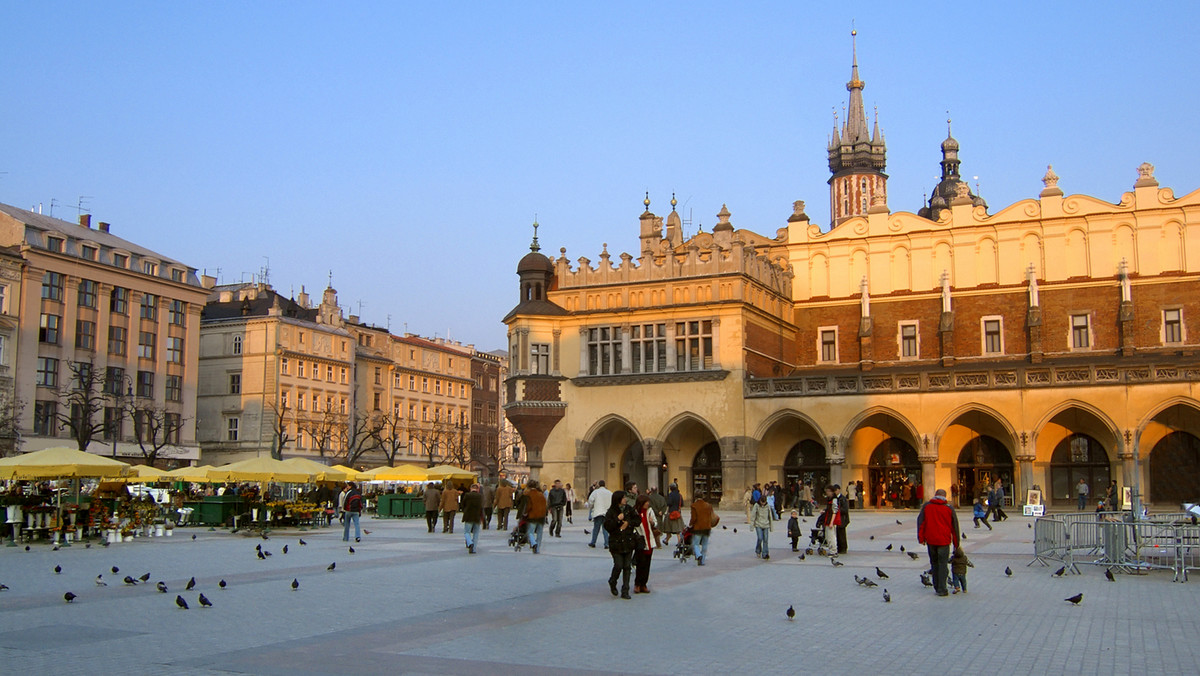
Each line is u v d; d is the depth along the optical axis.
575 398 66.56
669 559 29.09
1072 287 63.88
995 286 65.56
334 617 17.83
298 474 45.00
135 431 78.56
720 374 62.78
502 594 21.05
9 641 15.34
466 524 31.16
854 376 60.97
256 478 44.25
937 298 67.00
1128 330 61.97
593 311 66.69
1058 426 60.97
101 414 80.69
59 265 78.25
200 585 22.47
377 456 112.81
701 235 74.19
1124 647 15.05
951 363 65.56
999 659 14.16
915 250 68.00
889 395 60.25
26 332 75.38
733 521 50.66
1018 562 27.67
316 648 14.86
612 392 65.69
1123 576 24.28
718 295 63.62
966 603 19.67
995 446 62.78
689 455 67.75
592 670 13.38
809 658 14.23
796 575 24.78
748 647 15.05
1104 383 56.00
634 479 69.31
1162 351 61.56
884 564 27.41
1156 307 62.12
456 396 130.12
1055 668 13.58
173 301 88.75
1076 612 18.48
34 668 13.34
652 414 64.44
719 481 66.88
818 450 65.69
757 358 65.00
